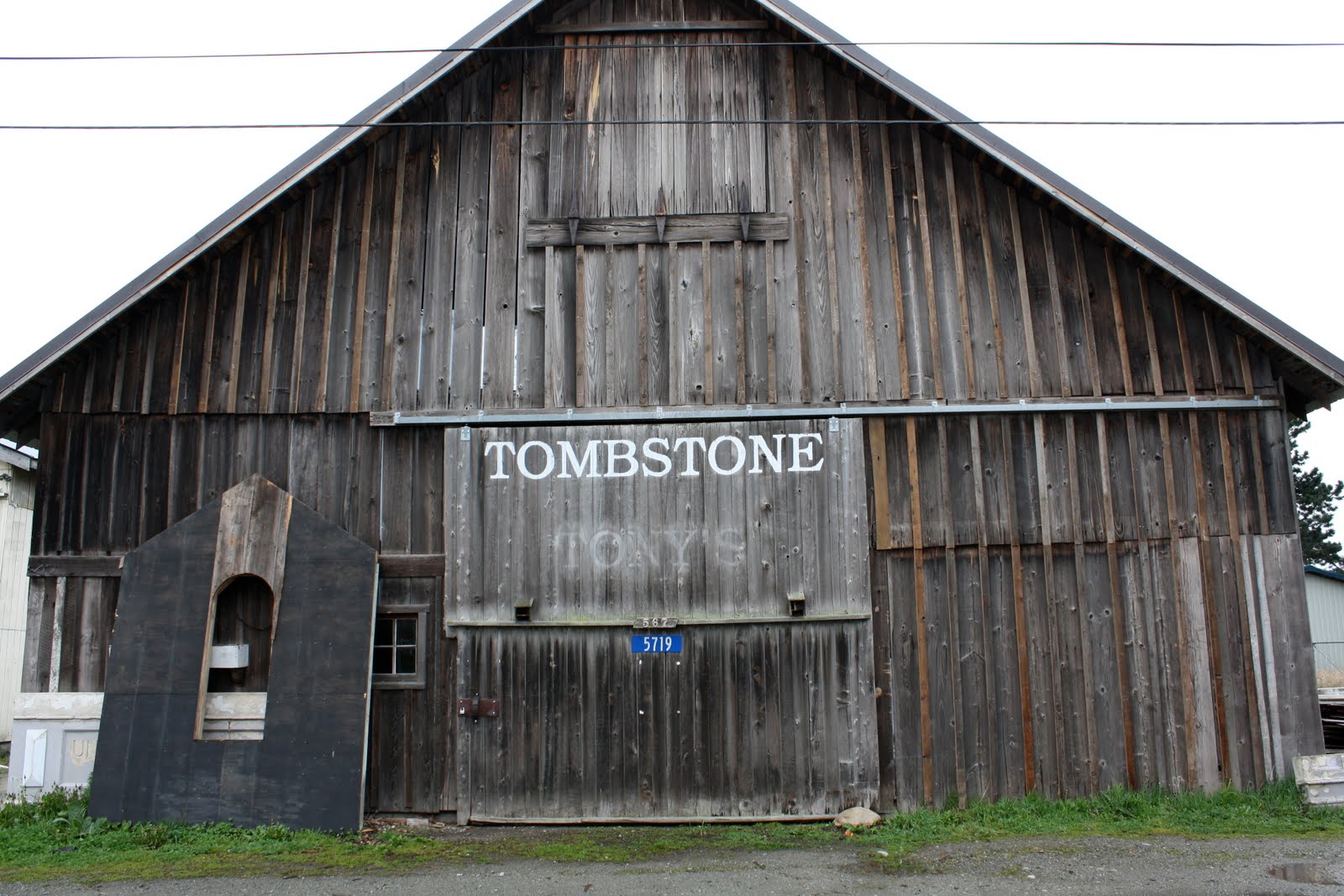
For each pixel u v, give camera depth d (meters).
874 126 10.80
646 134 10.88
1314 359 9.79
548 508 10.18
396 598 10.16
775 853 8.52
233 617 10.13
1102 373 10.33
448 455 10.26
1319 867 7.71
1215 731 9.88
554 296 10.55
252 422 10.45
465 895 7.33
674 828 9.58
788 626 9.97
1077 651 9.98
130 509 10.33
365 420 10.41
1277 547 10.14
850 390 10.27
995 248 10.54
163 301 10.63
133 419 10.48
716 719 9.87
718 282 10.51
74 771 9.95
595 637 10.02
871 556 10.09
